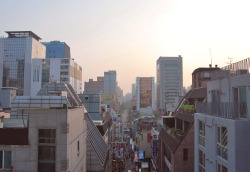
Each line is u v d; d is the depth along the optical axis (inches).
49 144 871.7
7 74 7770.7
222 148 814.5
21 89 7716.5
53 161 872.9
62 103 1094.4
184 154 1393.9
